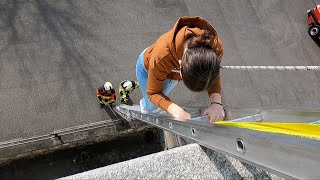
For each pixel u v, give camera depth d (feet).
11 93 23.26
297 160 4.48
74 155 23.67
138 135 24.63
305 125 6.06
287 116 8.06
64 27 25.34
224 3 29.22
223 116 9.38
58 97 23.86
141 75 13.48
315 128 5.71
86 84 24.58
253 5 29.73
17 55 24.00
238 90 27.07
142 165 6.79
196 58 7.70
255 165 5.49
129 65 25.79
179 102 25.67
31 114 23.21
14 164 22.56
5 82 23.36
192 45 8.09
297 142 4.52
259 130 5.69
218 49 8.92
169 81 12.35
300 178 4.42
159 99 10.12
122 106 22.52
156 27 27.27
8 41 24.13
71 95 24.11
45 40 24.75
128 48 26.13
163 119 10.28
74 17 25.73
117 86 25.14
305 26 30.22
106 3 26.71
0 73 23.45
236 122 7.73
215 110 9.30
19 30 24.54
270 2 30.22
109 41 25.90
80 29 25.59
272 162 4.99
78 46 25.18
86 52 25.22
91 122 23.97
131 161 6.82
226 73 27.25
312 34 29.50
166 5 27.96
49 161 23.21
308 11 30.12
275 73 28.09
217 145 6.47
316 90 28.35
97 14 26.25
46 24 25.08
